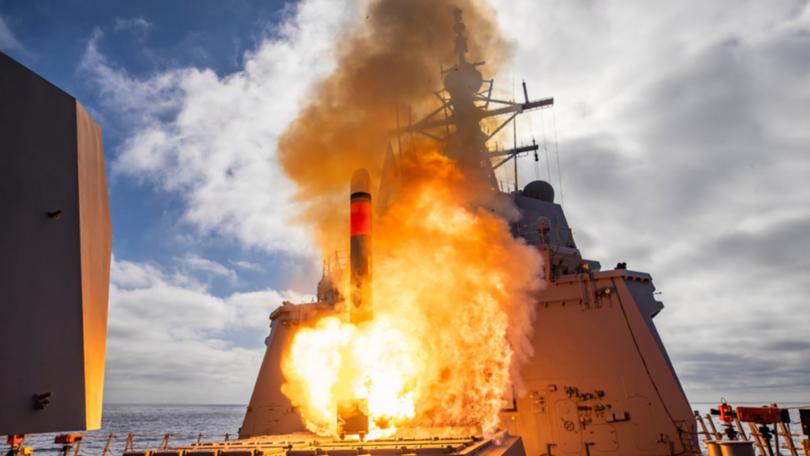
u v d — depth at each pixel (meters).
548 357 20.52
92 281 5.87
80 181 5.54
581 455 18.73
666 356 20.06
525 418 19.80
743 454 10.62
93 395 5.68
